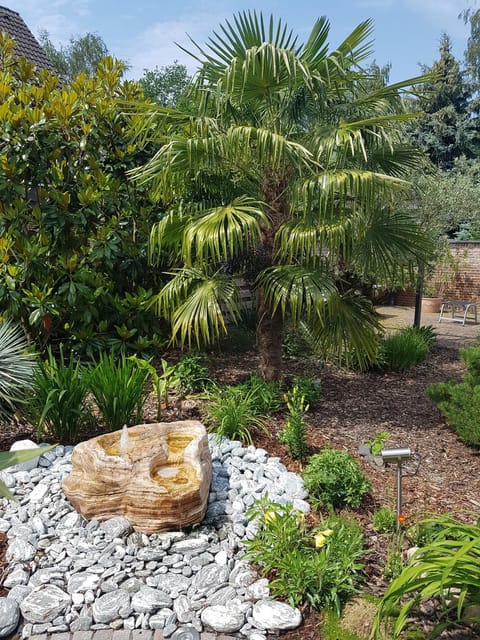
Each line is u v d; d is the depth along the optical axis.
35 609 1.93
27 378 3.40
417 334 6.79
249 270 4.17
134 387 3.37
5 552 2.26
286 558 2.04
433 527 2.38
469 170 12.25
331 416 4.13
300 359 5.76
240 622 1.89
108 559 2.21
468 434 3.55
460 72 20.09
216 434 3.39
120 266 5.08
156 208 5.26
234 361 5.45
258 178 4.21
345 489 2.67
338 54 3.86
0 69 5.25
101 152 5.28
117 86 5.31
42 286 4.59
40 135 4.56
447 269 11.12
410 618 1.90
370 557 2.28
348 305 4.16
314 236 3.57
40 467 2.94
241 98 3.99
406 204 7.46
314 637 1.84
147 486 2.36
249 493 2.73
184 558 2.24
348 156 4.04
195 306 3.81
